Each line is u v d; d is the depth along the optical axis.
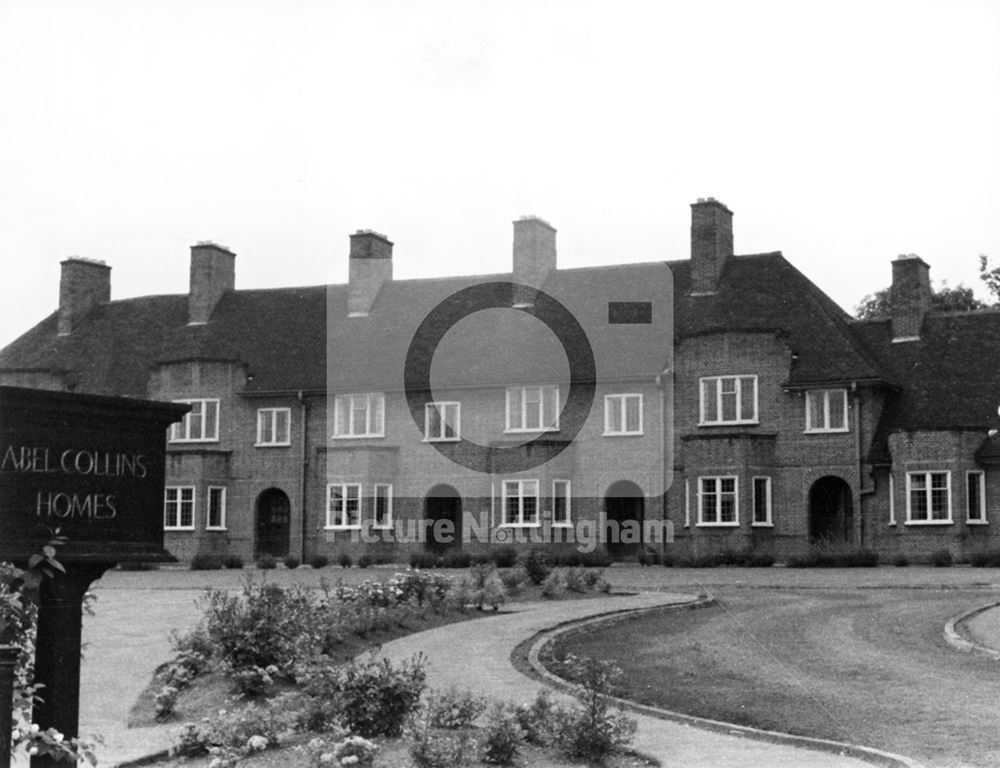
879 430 43.97
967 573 35.38
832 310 47.75
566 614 23.56
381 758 11.21
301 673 15.55
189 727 11.98
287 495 49.97
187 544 50.16
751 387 44.69
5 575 8.32
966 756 11.95
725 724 13.41
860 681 16.75
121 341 55.22
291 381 49.88
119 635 20.09
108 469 8.59
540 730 11.95
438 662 17.59
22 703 8.66
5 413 8.25
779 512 44.03
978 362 44.72
